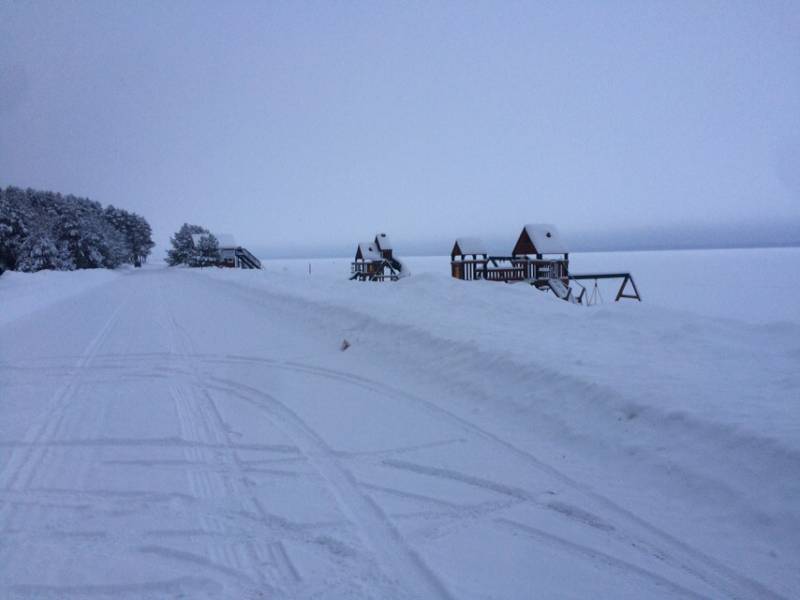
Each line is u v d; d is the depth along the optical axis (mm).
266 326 15250
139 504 4730
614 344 8273
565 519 4305
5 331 15445
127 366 10539
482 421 6574
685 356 7355
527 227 30938
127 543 4094
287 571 3688
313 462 5602
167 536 4184
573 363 7113
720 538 3914
